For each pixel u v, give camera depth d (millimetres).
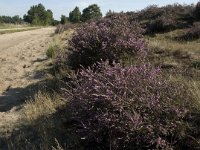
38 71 10117
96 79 5234
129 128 4453
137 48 7953
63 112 6230
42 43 17828
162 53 8953
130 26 9047
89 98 4953
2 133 5973
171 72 6906
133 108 4625
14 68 11195
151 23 15148
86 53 8172
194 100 4840
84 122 4996
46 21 90062
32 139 5562
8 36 29188
